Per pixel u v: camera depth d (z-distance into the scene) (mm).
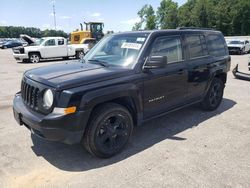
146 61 3912
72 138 3219
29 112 3420
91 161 3527
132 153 3734
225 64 5801
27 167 3383
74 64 4223
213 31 5652
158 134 4406
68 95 3105
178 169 3303
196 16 68875
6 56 24109
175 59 4492
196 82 4934
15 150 3840
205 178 3107
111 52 4309
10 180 3092
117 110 3562
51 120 3092
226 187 2939
